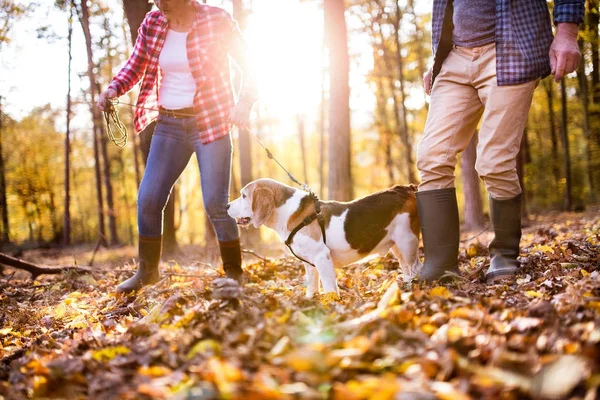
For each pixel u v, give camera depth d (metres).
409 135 22.73
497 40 3.43
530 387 1.65
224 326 2.46
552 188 25.16
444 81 3.76
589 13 11.65
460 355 1.95
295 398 1.62
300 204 4.06
